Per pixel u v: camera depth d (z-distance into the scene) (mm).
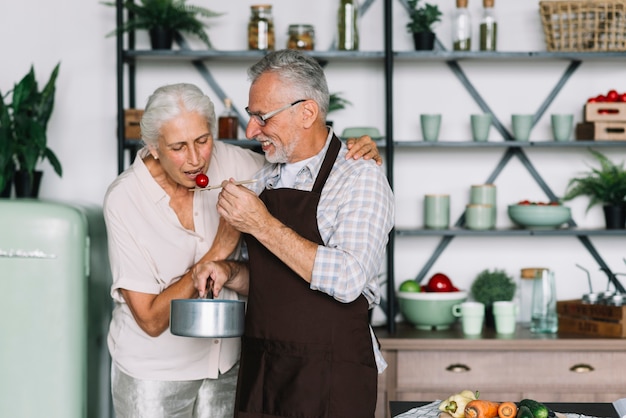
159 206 2459
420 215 3834
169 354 2512
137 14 3551
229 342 2545
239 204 2088
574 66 3814
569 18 3570
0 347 2842
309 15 3801
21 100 3418
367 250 2105
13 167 3523
